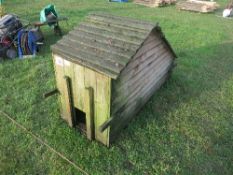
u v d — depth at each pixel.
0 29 8.84
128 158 4.94
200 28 13.51
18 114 5.98
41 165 4.72
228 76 8.41
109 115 4.57
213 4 17.98
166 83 7.62
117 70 3.91
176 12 17.58
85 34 4.91
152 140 5.43
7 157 4.84
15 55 8.80
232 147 5.44
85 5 17.30
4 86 7.05
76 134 5.45
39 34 9.55
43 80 7.51
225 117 6.37
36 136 5.36
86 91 4.48
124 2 19.77
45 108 6.25
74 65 4.55
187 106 6.68
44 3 16.88
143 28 4.53
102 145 5.20
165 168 4.77
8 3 16.08
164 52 6.48
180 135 5.65
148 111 6.33
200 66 8.96
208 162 5.02
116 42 4.47
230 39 12.12
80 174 4.58
